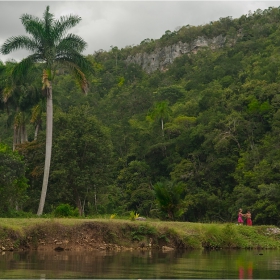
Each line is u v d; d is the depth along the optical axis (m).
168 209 24.86
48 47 29.91
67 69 31.59
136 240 18.56
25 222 17.88
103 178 35.22
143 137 69.25
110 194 53.59
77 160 34.22
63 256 15.29
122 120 76.81
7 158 26.11
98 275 11.19
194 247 19.05
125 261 14.27
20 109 38.78
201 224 21.20
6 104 39.22
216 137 57.81
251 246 20.64
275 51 93.06
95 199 42.25
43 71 29.62
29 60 30.36
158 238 18.86
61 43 30.23
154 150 66.06
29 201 34.59
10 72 31.38
